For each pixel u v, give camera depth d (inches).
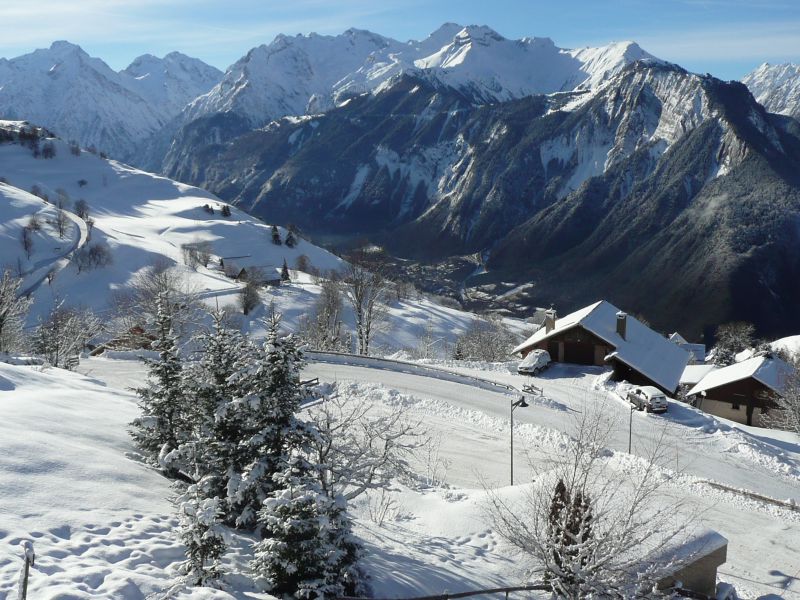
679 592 750.5
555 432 1624.0
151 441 838.5
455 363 2554.1
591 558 605.0
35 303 4473.4
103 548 562.6
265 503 561.3
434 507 919.0
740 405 2600.9
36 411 894.4
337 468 741.9
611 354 2315.5
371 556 697.6
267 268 6274.6
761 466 1672.0
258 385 674.8
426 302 6028.5
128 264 5457.7
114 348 2544.3
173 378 838.5
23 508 592.7
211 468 706.8
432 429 1630.2
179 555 589.9
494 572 729.6
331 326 3457.2
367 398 1824.6
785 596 953.5
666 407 1973.4
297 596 560.7
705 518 1211.2
